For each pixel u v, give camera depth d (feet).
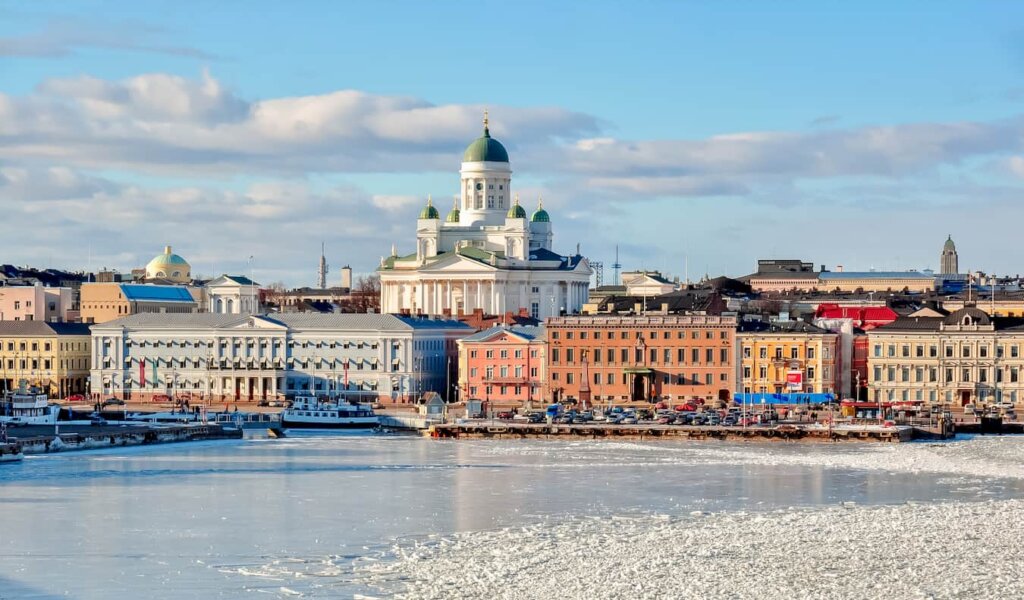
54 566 651.66
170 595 600.39
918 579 602.85
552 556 651.66
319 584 613.93
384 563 650.43
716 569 621.31
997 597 575.79
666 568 624.18
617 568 624.59
